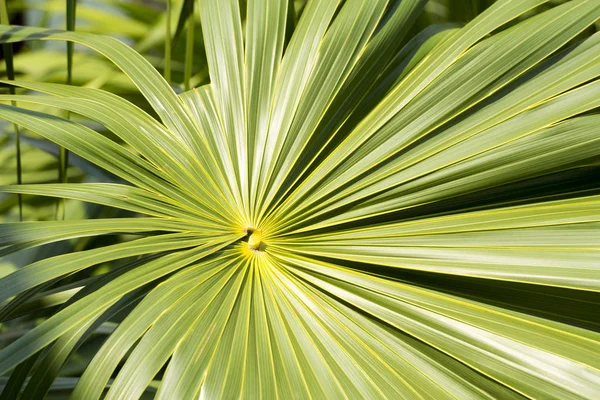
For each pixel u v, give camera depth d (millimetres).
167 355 1938
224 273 2051
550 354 1948
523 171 2051
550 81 2039
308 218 2109
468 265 2014
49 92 2105
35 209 2861
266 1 2193
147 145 2119
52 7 3057
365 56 2158
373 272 2072
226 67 2186
